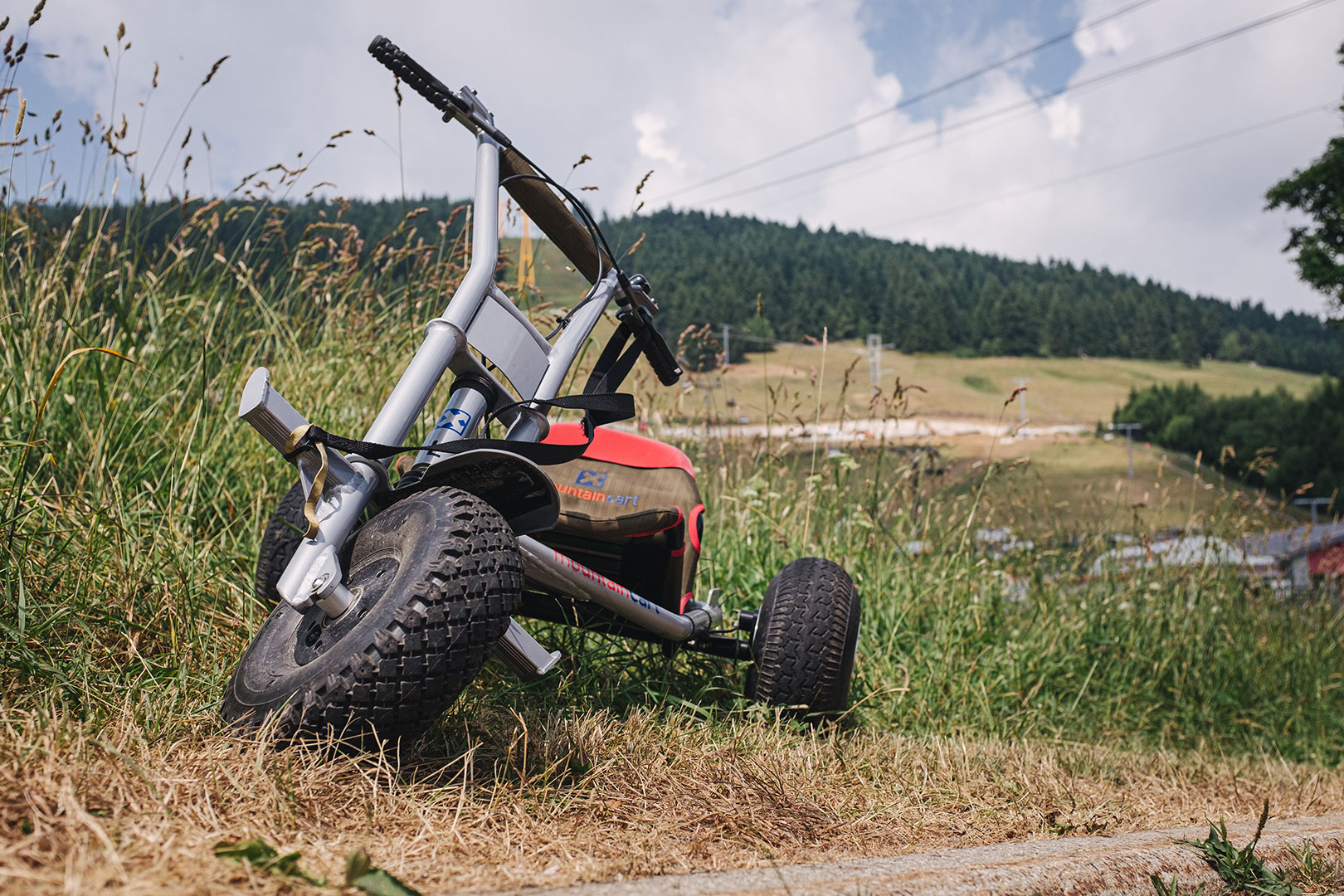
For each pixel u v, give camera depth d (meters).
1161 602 5.34
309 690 1.43
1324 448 52.78
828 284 169.75
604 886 1.23
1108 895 1.49
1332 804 3.00
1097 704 4.46
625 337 2.22
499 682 2.32
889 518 4.64
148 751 1.42
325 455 1.52
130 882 0.96
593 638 2.90
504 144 1.96
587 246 2.16
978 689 3.76
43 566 2.28
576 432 2.84
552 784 1.73
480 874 1.26
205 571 2.58
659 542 2.53
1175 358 175.75
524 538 1.97
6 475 2.55
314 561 1.51
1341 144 25.72
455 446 1.64
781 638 2.67
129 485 2.81
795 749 2.34
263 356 3.70
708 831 1.65
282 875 1.05
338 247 3.95
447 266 3.93
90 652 2.04
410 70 1.87
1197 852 1.70
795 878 1.35
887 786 2.26
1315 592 6.71
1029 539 5.32
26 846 0.99
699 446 4.64
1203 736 4.53
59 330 3.15
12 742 1.32
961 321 162.12
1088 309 174.62
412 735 1.47
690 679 2.94
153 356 3.37
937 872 1.42
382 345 3.91
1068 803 2.33
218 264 3.75
